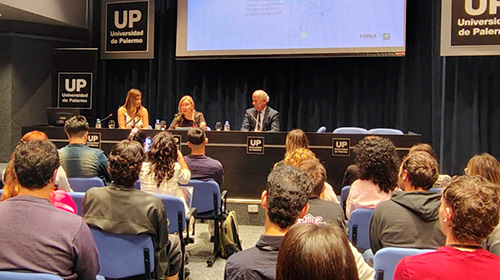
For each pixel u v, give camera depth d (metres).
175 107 6.62
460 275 1.17
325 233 0.82
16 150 1.52
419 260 1.24
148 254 2.00
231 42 5.95
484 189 1.23
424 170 1.84
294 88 6.18
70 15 6.27
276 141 4.25
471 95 5.58
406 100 5.82
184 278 2.81
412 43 5.75
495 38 4.78
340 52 5.62
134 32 6.00
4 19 6.02
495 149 5.59
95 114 6.79
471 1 4.82
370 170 2.36
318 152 4.25
